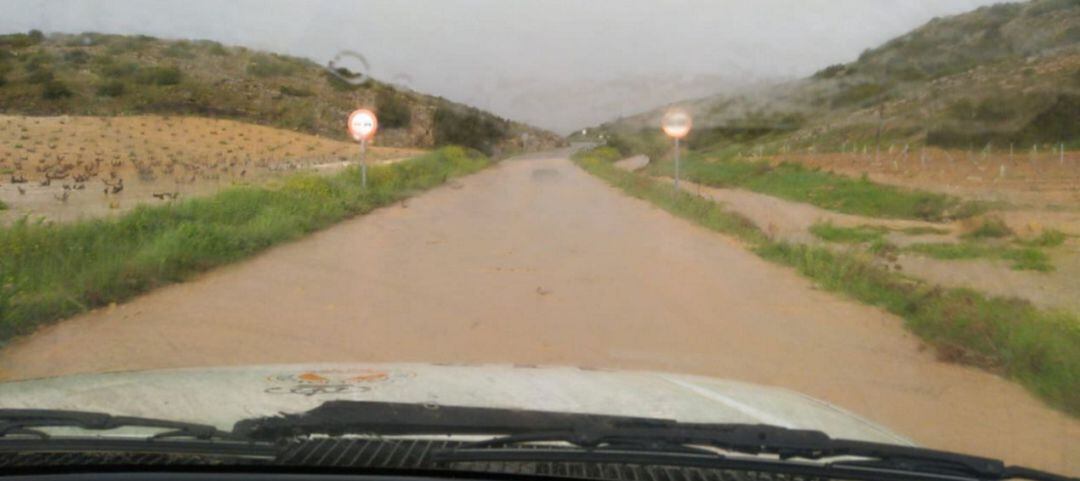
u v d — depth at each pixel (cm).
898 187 2231
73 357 584
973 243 1372
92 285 754
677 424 220
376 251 1108
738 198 2253
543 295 851
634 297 852
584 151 5838
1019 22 3094
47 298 694
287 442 196
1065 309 809
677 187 2045
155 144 3794
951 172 2525
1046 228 1473
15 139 3366
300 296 807
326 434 206
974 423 511
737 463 202
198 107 5047
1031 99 2862
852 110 3759
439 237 1280
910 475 210
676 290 892
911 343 693
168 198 1669
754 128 4272
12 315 637
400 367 351
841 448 216
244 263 966
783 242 1197
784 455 212
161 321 688
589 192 2402
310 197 1565
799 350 665
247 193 1459
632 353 645
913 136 3259
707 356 641
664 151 4109
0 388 277
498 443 203
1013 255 1239
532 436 206
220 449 190
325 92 5747
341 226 1375
